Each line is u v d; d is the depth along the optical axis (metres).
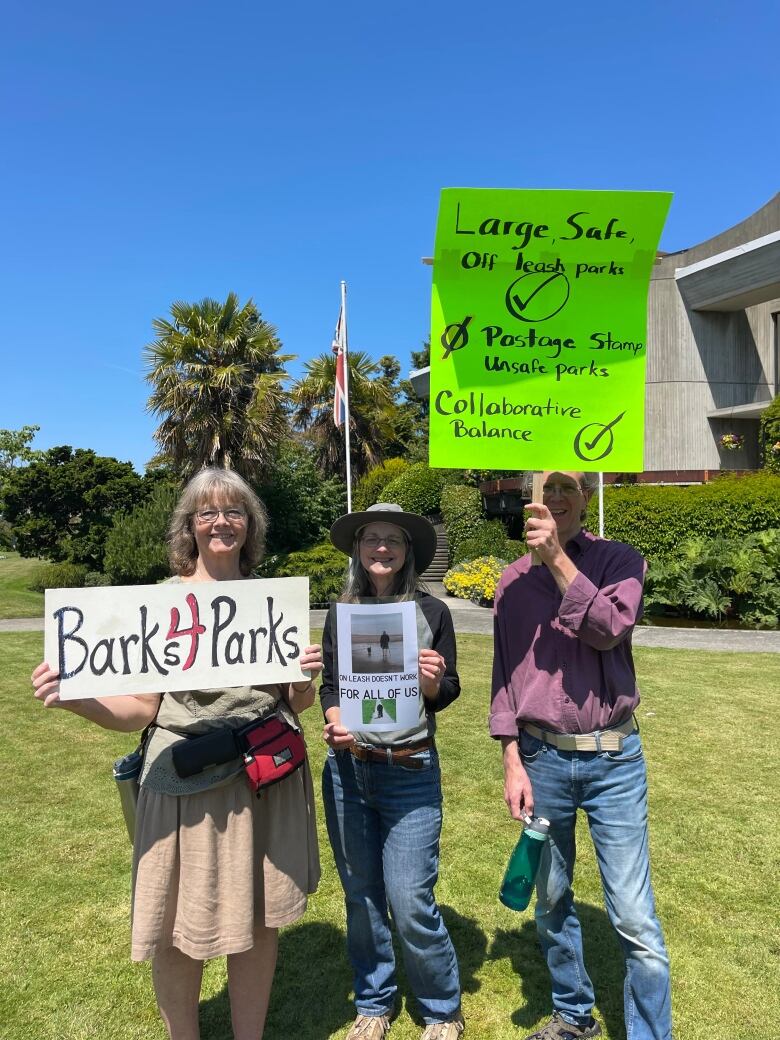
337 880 3.31
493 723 2.18
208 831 1.95
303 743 2.12
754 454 17.84
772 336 17.94
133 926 1.94
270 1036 2.31
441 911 2.98
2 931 2.85
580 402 2.16
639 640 9.21
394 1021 2.37
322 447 28.20
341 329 16.08
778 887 3.12
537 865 2.01
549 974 2.58
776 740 5.05
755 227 18.02
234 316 19.72
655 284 17.61
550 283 2.14
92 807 4.09
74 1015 2.37
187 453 19.86
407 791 2.15
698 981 2.49
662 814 3.84
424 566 2.41
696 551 11.69
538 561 2.15
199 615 2.03
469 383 2.14
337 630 2.15
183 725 2.03
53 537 22.36
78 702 1.97
